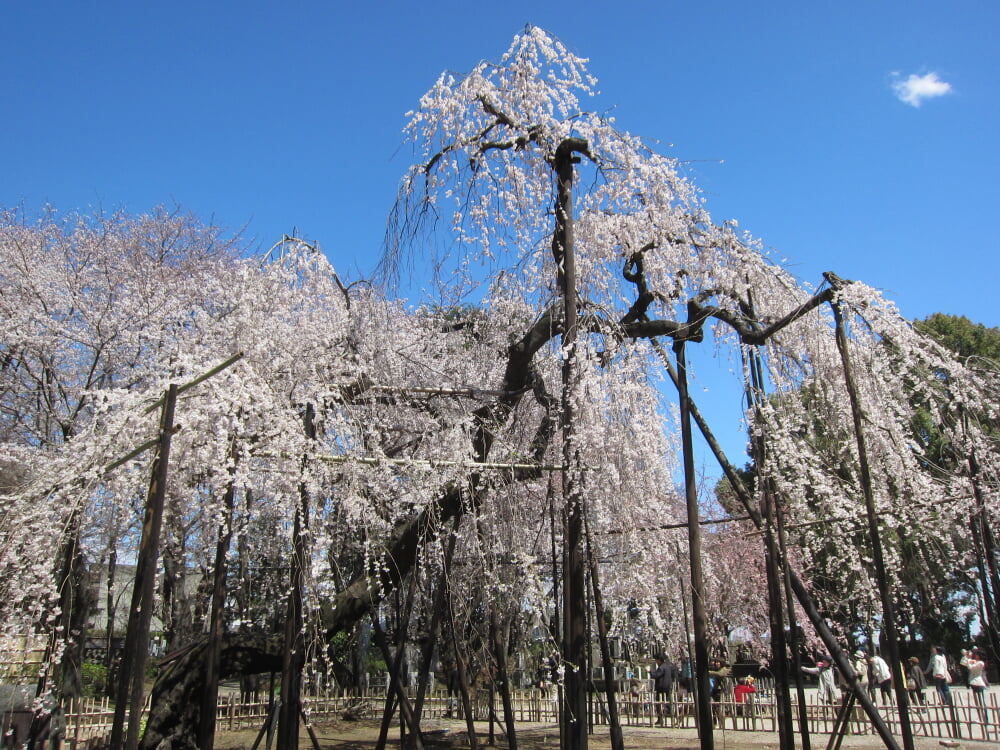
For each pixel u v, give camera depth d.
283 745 5.25
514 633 10.26
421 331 8.63
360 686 13.77
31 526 4.79
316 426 6.08
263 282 6.44
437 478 6.09
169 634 12.45
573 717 5.21
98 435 5.13
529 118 7.25
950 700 12.73
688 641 10.23
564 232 6.36
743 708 11.30
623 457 6.45
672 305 7.36
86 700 9.10
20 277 10.85
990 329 18.14
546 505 7.18
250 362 5.99
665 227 7.31
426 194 7.26
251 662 6.40
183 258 13.44
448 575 6.67
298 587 5.46
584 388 6.08
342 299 7.42
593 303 7.04
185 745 6.05
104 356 10.82
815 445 7.27
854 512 7.00
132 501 6.07
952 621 15.30
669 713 11.79
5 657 5.00
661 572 7.32
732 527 14.14
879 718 5.65
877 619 10.86
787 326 6.94
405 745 7.31
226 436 5.06
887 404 6.21
